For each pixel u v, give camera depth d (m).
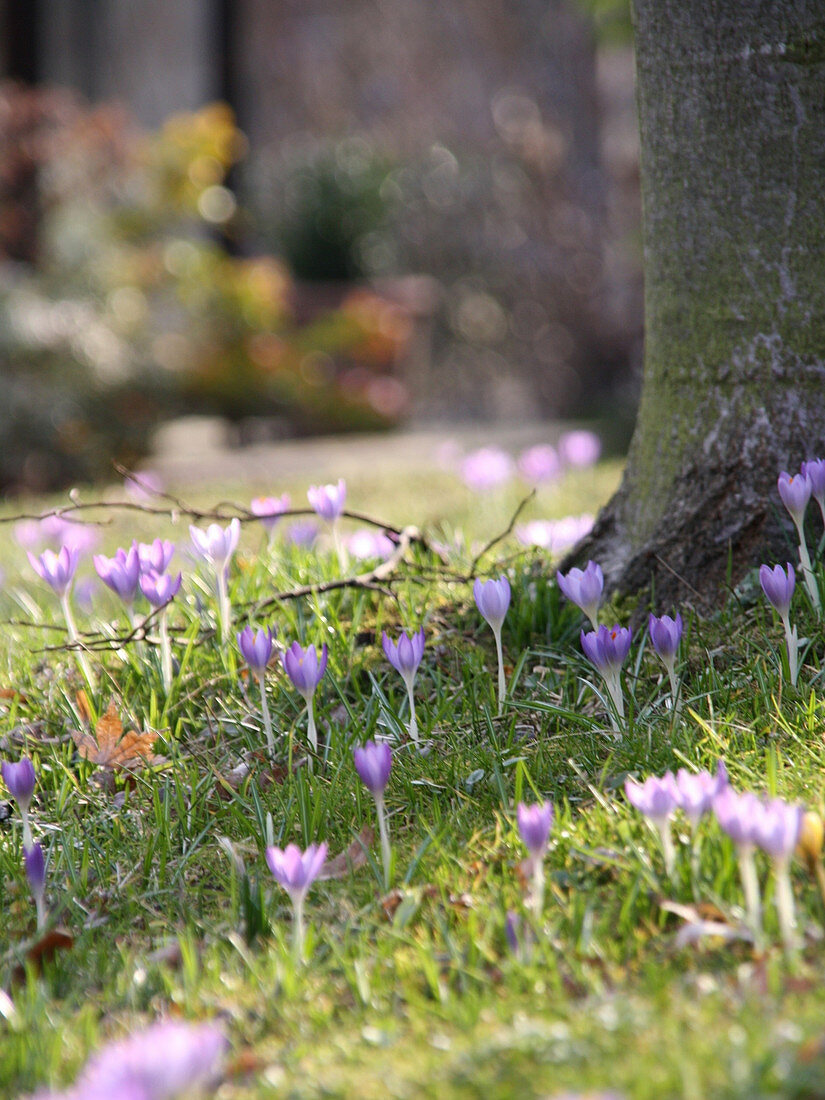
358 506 4.21
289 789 2.50
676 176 2.73
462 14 9.16
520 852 2.37
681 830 2.33
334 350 7.31
